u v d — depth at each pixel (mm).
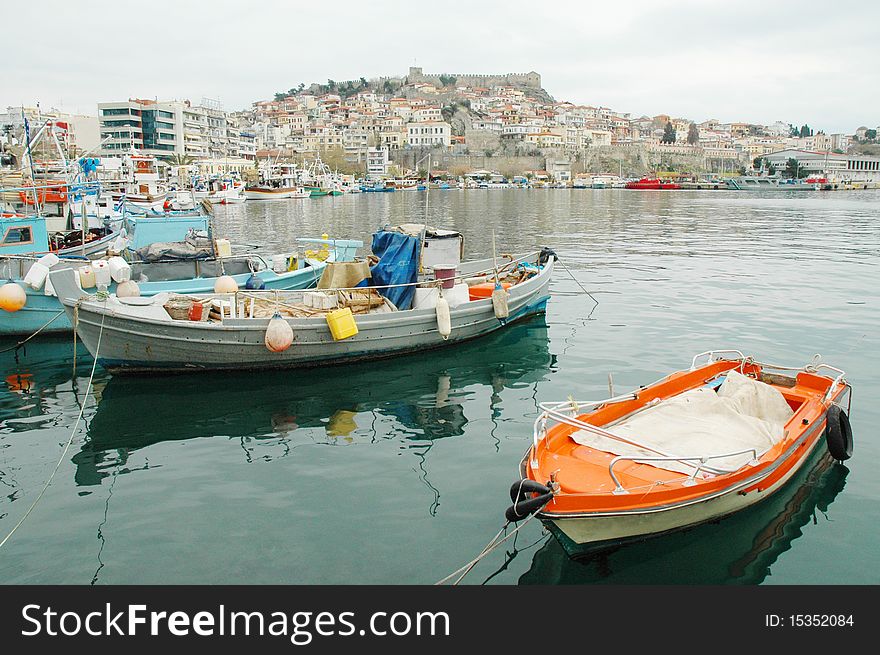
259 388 14398
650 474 8469
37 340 17984
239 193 94875
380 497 9609
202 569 7988
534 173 169375
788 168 178375
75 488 9961
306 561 8133
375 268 17531
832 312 21062
